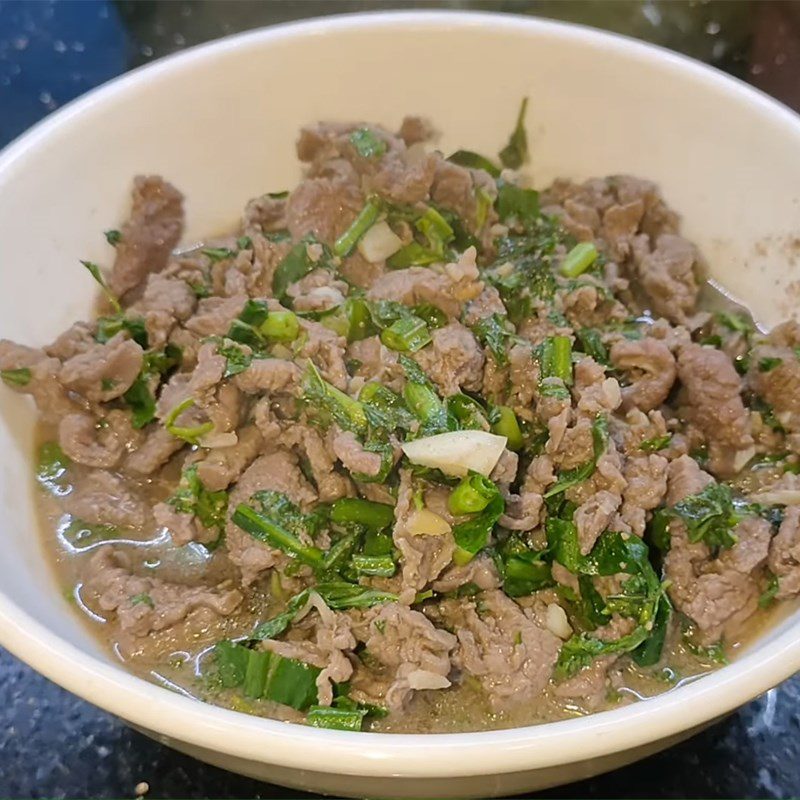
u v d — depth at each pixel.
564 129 0.29
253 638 0.21
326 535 0.22
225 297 0.27
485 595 0.21
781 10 0.36
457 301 0.25
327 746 0.15
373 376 0.24
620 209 0.28
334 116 0.29
